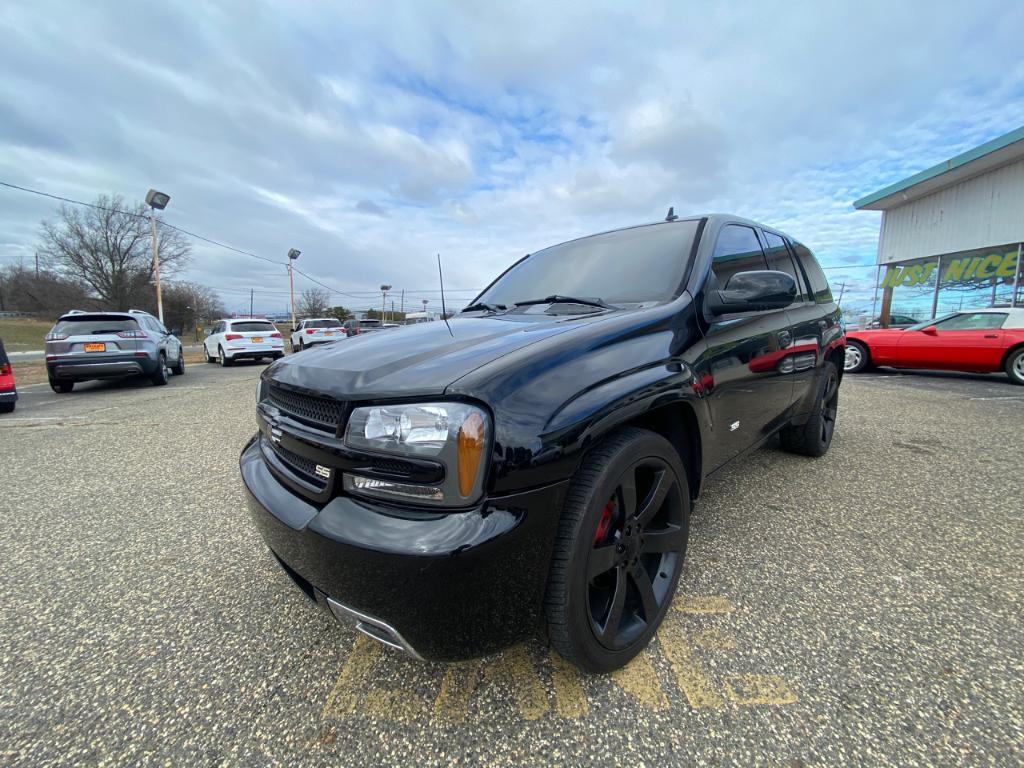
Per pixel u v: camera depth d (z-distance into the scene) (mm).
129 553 2482
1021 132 10039
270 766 1301
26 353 22938
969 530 2516
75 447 4559
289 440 1547
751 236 2842
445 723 1418
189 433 5098
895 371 9680
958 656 1624
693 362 1892
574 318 1923
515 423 1275
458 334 1837
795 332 2885
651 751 1313
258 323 16281
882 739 1325
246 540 2611
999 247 11625
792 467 3516
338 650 1743
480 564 1202
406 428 1257
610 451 1478
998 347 7746
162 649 1769
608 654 1520
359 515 1291
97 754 1347
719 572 2145
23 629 1892
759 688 1513
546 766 1281
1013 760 1253
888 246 14836
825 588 2021
